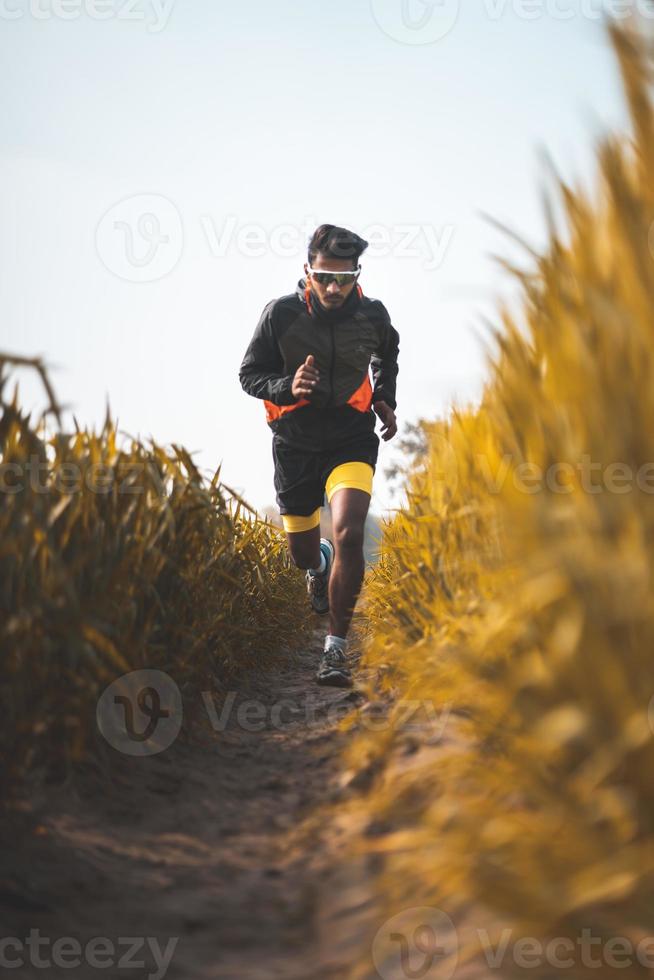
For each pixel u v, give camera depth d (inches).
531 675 116.2
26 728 153.6
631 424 106.4
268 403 343.6
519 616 125.5
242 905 141.6
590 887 99.0
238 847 168.2
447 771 147.9
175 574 236.7
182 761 221.3
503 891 101.8
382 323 337.1
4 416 157.4
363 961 117.4
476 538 181.2
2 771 155.6
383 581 355.9
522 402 128.5
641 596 101.7
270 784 204.5
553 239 122.8
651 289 108.3
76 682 170.7
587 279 114.2
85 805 180.9
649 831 103.7
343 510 324.5
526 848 107.2
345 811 169.3
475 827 114.7
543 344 125.4
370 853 145.8
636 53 108.6
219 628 277.7
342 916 132.4
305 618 535.5
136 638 209.0
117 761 205.3
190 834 175.0
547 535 111.7
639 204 109.3
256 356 341.1
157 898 143.4
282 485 355.6
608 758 102.3
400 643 249.4
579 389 111.7
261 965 122.4
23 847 152.2
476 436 185.0
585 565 105.7
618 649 105.0
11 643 153.3
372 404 354.6
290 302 331.6
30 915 132.6
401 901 126.0
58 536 180.2
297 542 372.2
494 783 125.3
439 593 222.7
